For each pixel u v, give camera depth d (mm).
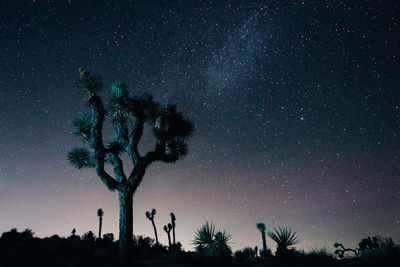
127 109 8719
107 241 13297
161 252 11867
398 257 5348
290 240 7125
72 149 9352
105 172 7797
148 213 15469
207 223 8062
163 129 8945
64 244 9094
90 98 8133
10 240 9703
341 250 7980
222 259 7109
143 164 8016
